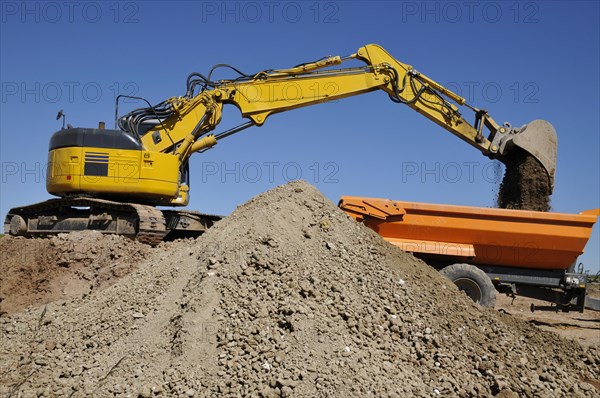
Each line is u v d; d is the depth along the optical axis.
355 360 6.59
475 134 15.05
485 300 12.63
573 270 13.40
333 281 7.96
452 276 12.70
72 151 14.77
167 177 14.99
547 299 13.62
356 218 12.87
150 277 8.73
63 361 7.27
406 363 6.91
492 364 7.21
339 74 15.24
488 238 13.01
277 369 6.30
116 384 6.37
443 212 12.90
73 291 11.89
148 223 14.05
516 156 14.75
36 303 11.75
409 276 8.95
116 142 14.84
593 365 8.51
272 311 7.07
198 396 6.03
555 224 12.96
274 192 10.13
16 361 7.43
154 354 6.73
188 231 16.41
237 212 9.82
